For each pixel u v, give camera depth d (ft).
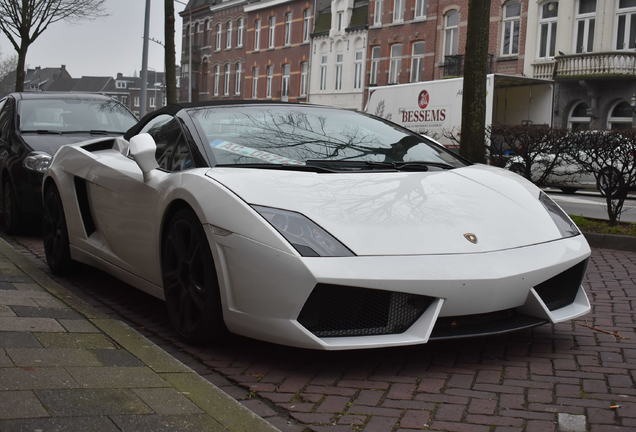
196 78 203.31
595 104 89.97
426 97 76.28
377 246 11.09
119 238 15.40
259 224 11.19
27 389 9.52
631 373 11.50
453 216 12.04
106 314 15.26
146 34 73.31
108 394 9.60
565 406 10.05
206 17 197.06
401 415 9.71
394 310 11.07
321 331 10.98
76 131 27.14
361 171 13.16
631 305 16.26
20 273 17.48
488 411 9.85
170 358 11.39
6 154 25.94
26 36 79.66
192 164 13.33
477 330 11.48
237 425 8.94
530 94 77.56
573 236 12.91
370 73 129.59
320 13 148.15
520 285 11.51
